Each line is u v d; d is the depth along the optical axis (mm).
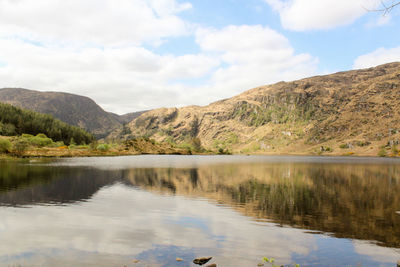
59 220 18422
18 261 11727
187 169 68625
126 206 23312
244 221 18938
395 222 18766
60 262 11672
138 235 15539
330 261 12312
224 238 15281
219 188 35156
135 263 11688
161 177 48000
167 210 22062
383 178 50406
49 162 85250
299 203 25438
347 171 68000
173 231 16438
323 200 27078
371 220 19359
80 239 14688
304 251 13477
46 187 33406
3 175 45719
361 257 12781
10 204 23219
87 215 19922
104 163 88188
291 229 17125
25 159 98812
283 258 12578
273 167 82062
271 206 24031
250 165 92312
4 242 14016
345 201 26562
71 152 143000
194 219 19312
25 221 17984
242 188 35438
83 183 37812
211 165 89250
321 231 16719
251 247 13938
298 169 74250
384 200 27281
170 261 11977
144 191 31828
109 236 15273
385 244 14516
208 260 12102
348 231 16750
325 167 84625
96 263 11609
